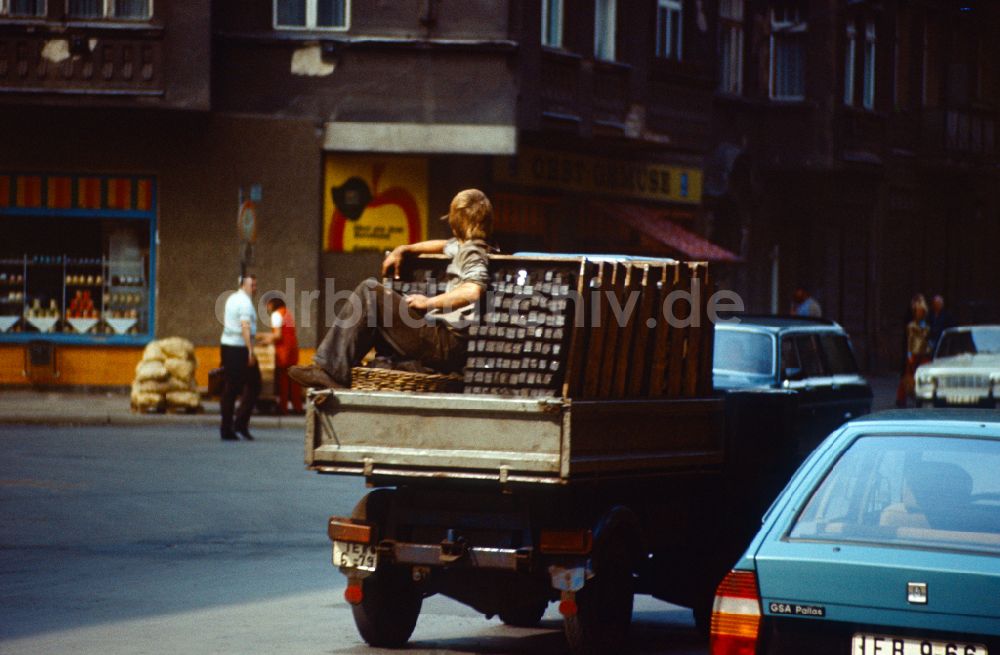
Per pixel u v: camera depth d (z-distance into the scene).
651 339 10.34
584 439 9.47
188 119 31.84
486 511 9.97
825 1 46.03
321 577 13.62
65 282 32.22
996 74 57.59
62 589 12.77
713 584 11.23
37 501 17.55
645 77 36.66
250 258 27.22
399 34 31.67
